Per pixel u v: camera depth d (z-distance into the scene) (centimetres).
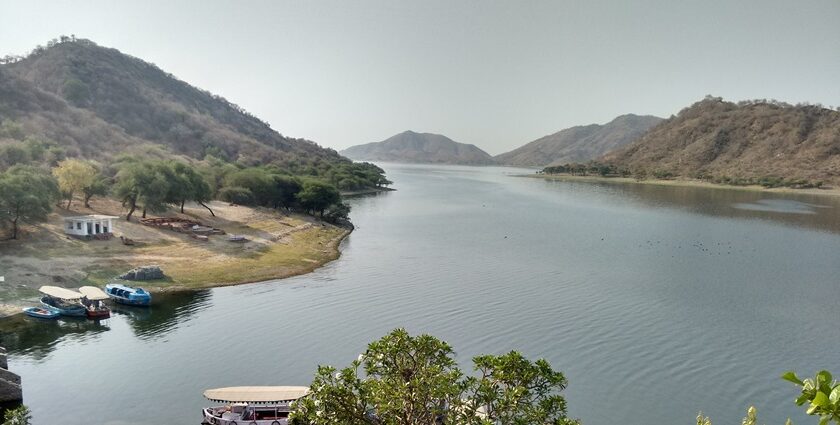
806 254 11838
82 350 5797
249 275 8888
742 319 7156
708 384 5238
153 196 11194
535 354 5872
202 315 6988
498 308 7444
